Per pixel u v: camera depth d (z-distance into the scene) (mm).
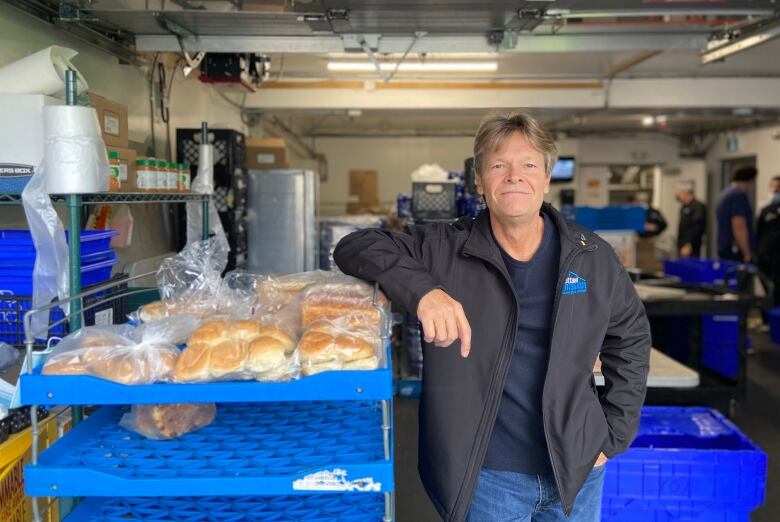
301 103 6895
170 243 4227
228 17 2998
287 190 5289
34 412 1359
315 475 1344
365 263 1499
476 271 1533
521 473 1554
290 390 1322
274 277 1900
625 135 11562
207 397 1317
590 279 1537
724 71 6758
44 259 1943
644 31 3773
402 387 4555
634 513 2416
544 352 1531
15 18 2529
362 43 3418
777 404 4586
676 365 3355
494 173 1485
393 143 11484
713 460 2389
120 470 1358
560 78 6797
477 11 2994
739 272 6395
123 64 3625
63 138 1736
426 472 1561
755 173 7574
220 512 1590
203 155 3219
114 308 2268
